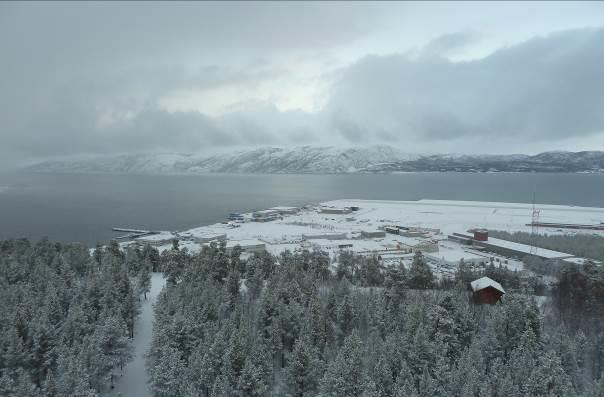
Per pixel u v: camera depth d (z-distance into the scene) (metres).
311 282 134.62
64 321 107.88
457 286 140.75
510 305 107.06
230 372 87.50
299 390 88.56
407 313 110.88
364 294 137.88
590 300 130.25
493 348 98.25
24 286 128.12
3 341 93.31
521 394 82.00
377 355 92.62
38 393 82.06
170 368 89.44
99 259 175.88
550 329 114.06
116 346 97.38
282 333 105.94
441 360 86.56
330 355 96.69
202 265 147.75
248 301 133.62
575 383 90.38
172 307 112.88
